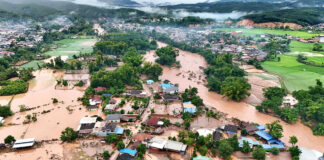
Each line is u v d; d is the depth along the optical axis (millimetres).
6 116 88750
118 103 101625
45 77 139750
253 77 142375
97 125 79625
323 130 79875
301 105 93312
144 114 92812
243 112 98438
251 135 79062
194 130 80812
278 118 93250
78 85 124938
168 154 68188
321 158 64500
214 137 74312
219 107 102875
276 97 100938
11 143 71500
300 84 127375
